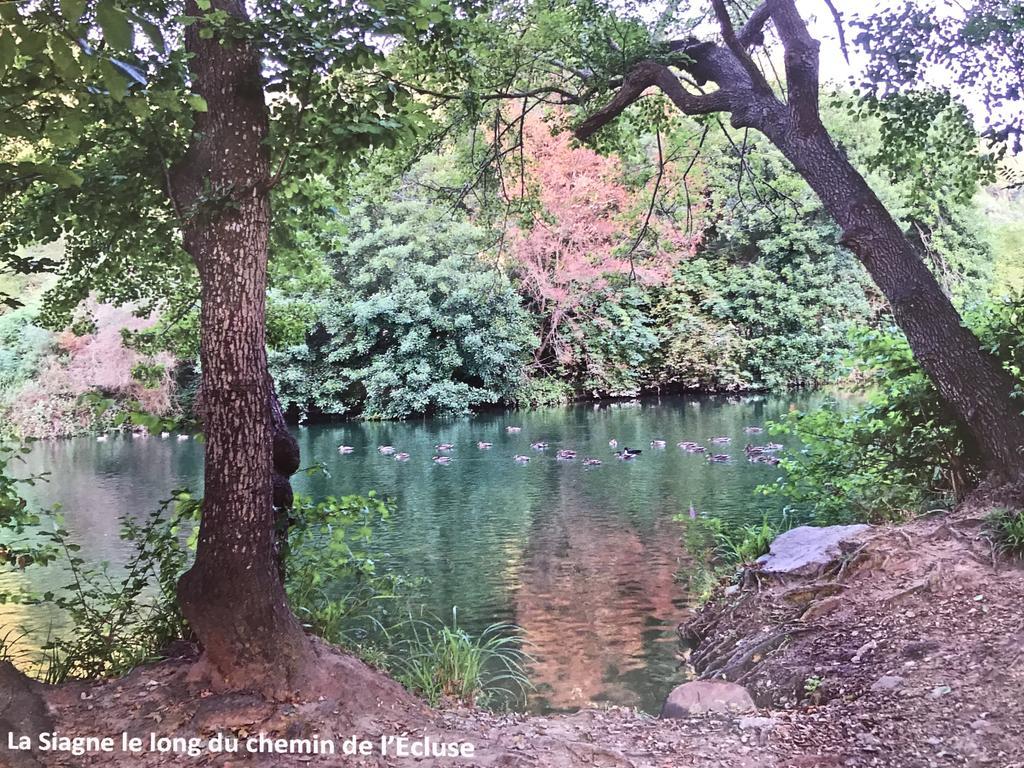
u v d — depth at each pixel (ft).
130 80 6.94
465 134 24.72
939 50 18.30
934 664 11.34
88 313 19.56
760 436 51.62
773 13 17.70
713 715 10.88
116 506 34.30
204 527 9.86
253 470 9.82
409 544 27.04
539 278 71.05
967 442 17.98
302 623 13.17
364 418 71.77
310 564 14.21
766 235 84.28
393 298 71.05
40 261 13.35
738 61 20.04
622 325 81.05
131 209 12.26
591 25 20.68
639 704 14.35
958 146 21.01
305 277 20.18
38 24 4.59
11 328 66.33
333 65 8.99
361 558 14.61
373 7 8.77
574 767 8.67
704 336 82.43
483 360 73.36
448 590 21.80
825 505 21.67
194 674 9.95
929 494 19.72
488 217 26.14
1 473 12.67
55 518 13.00
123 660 11.70
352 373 70.59
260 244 9.88
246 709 9.20
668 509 31.12
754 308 84.48
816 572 16.67
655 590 21.24
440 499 34.76
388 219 70.69
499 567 23.95
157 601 12.85
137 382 61.41
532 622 19.10
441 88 20.54
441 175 60.18
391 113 10.29
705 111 19.57
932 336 16.34
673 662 16.38
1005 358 16.83
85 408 63.72
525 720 10.74
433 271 70.64
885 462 20.56
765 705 12.44
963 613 12.87
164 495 36.76
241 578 9.72
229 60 9.78
